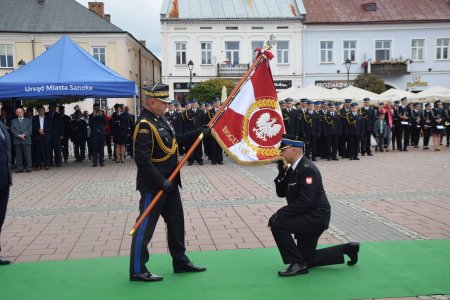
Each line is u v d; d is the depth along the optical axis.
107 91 15.12
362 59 37.28
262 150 5.83
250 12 36.41
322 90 22.78
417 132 22.20
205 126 5.59
